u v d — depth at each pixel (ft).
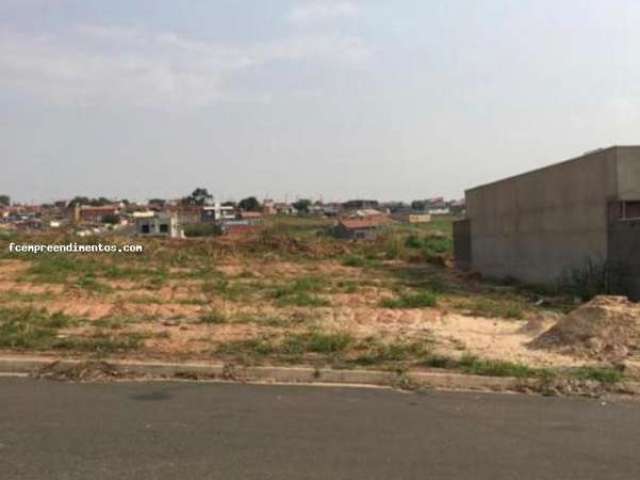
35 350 35.78
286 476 18.88
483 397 28.89
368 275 95.91
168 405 26.68
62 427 23.35
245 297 63.72
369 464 19.99
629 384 30.30
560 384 30.25
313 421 24.68
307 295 64.28
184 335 40.98
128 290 69.72
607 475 19.35
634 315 38.04
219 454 20.71
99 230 229.25
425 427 24.09
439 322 48.85
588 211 65.92
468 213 108.99
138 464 19.66
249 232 175.63
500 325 47.80
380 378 31.32
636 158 60.23
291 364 33.01
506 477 19.08
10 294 64.85
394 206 505.25
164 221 234.99
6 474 18.71
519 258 85.76
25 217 393.09
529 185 81.82
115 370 32.22
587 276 65.72
